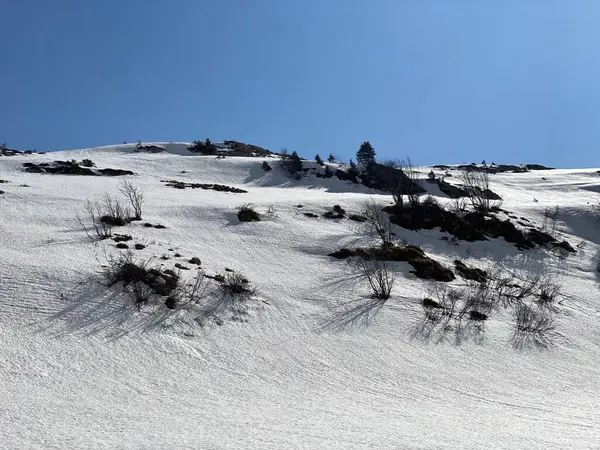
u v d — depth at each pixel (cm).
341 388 1148
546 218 3142
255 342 1384
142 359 1201
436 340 1521
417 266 2061
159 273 1622
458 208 3008
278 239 2303
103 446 638
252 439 691
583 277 2372
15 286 1457
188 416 853
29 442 654
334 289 1808
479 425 857
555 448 691
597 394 1218
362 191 4806
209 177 5019
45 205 2558
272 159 5931
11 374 1039
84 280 1540
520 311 1809
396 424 835
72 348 1202
